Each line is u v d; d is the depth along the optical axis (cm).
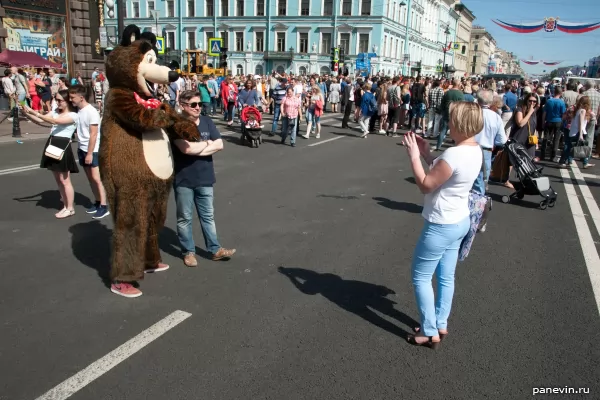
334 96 2362
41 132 1438
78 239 555
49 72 1966
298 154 1190
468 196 339
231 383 306
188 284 445
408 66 5806
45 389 296
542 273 496
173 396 293
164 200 430
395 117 1625
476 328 383
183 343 349
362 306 413
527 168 768
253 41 5291
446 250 338
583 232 640
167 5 5578
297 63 5125
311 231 607
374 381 313
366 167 1046
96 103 2027
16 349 336
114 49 383
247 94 1650
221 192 787
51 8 2155
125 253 403
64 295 418
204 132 464
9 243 536
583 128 1062
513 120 974
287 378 313
